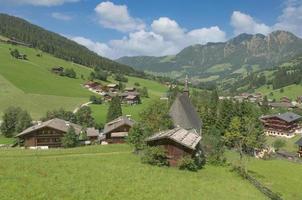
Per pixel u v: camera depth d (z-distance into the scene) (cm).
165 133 7312
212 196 5144
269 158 10412
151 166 6450
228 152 10044
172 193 4925
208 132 10406
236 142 9350
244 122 10006
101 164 6034
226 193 5462
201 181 5922
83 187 4606
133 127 8106
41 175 4869
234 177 6794
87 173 5291
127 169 5900
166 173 6072
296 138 17400
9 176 4588
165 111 8744
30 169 5078
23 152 8156
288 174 8256
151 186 5109
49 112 16462
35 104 19950
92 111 19775
